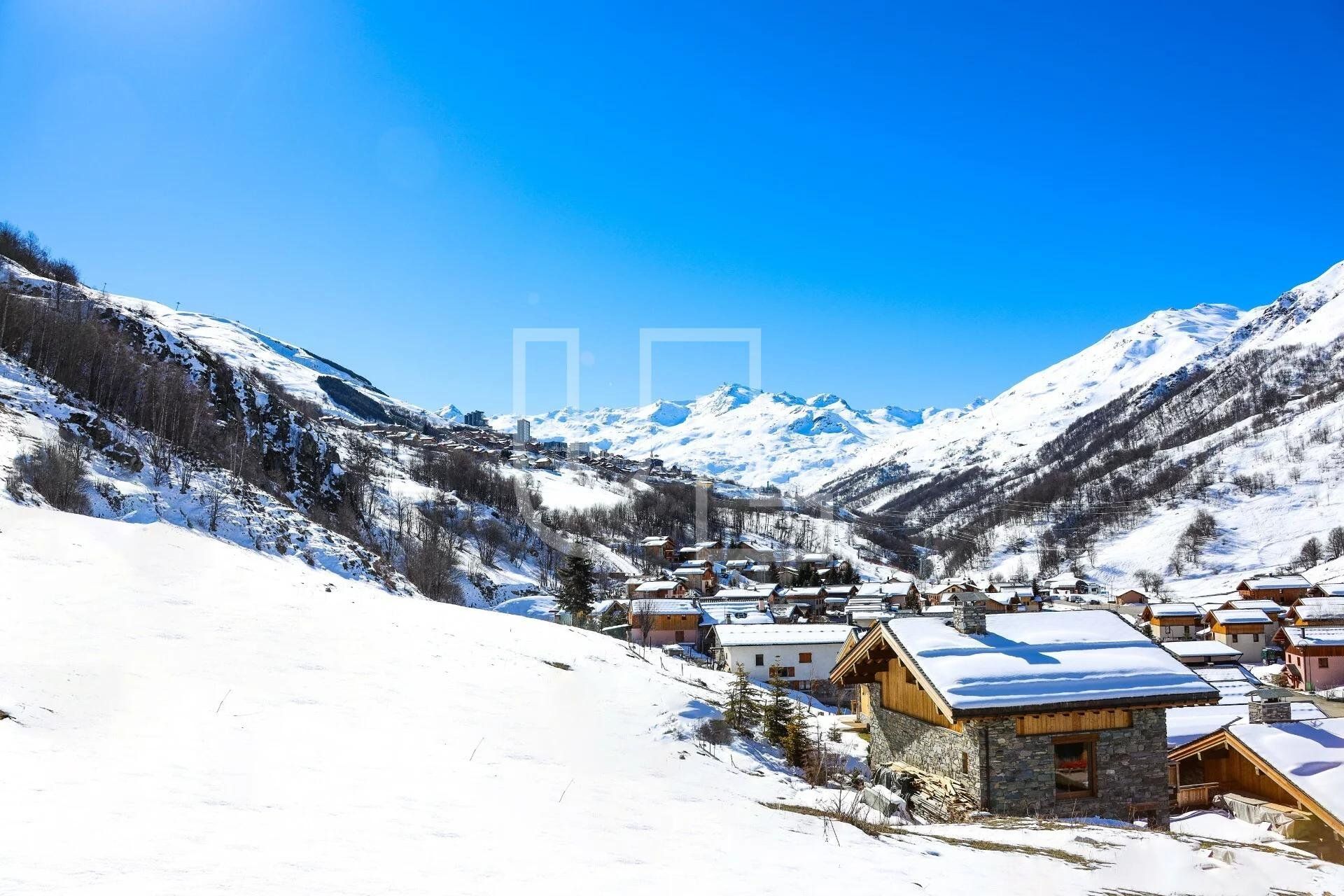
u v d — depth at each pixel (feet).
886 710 81.97
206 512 195.21
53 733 38.83
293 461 334.85
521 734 62.03
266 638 74.13
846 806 59.06
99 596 75.61
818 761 80.38
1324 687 234.79
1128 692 67.36
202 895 20.12
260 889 21.17
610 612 270.46
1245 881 36.60
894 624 76.95
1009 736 66.59
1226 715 107.24
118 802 29.04
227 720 47.47
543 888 24.81
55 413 199.11
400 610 114.52
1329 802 61.98
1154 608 334.03
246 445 302.25
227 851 24.67
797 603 352.08
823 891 28.68
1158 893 33.96
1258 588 366.22
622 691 88.28
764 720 88.38
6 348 242.58
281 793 34.06
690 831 38.81
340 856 25.79
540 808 39.09
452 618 118.32
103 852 22.95
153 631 67.15
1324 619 286.87
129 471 196.75
